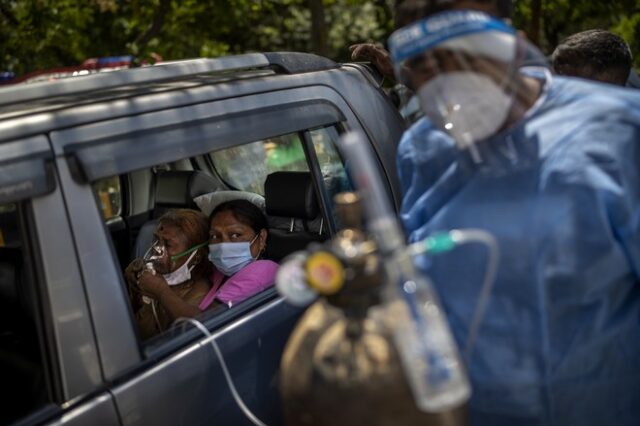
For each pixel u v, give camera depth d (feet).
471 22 4.72
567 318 4.94
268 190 9.27
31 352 6.99
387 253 4.19
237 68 8.02
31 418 5.72
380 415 4.15
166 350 6.50
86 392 5.93
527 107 5.04
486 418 5.29
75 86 6.88
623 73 9.68
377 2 49.44
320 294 4.34
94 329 6.04
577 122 4.87
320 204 8.57
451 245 4.31
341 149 8.75
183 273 8.92
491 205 4.97
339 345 4.23
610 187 4.72
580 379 5.03
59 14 37.17
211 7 42.09
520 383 5.08
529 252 4.83
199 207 11.01
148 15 41.32
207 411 6.68
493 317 5.04
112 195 11.19
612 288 4.93
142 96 6.92
